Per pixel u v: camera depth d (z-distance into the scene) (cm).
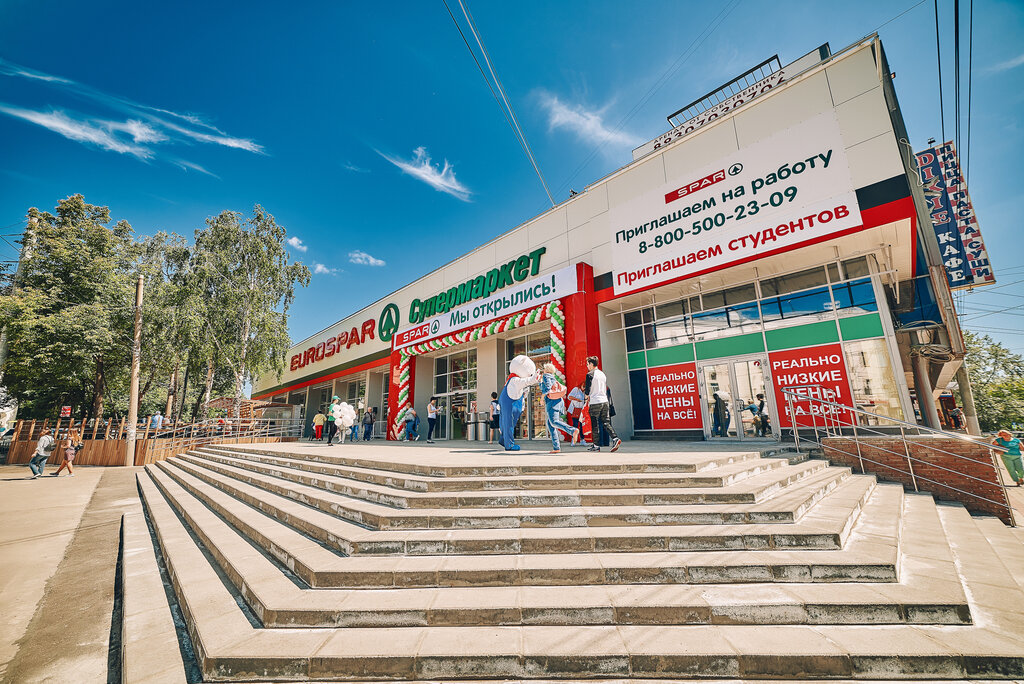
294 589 320
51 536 656
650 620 275
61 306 2114
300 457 805
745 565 311
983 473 610
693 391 1064
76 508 855
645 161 1112
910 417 780
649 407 1131
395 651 250
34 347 1888
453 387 1725
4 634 356
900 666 232
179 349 2377
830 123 827
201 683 251
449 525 398
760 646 245
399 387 1800
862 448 709
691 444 937
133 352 1775
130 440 1664
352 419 1519
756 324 981
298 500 571
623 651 243
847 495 504
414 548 357
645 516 387
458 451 866
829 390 872
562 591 303
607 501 422
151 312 2231
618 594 295
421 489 485
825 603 272
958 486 626
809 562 313
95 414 2231
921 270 973
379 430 2181
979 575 344
